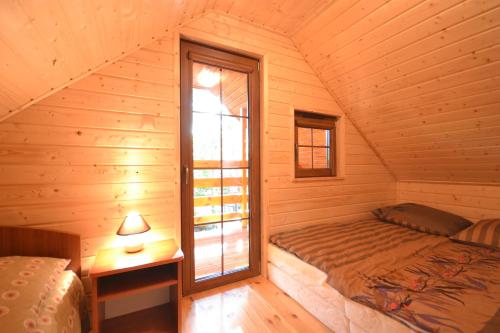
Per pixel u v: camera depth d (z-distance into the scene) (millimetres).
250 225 2266
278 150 2312
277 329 1539
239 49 2092
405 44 1787
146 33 1613
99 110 1593
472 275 1441
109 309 1639
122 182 1672
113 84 1630
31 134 1428
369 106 2473
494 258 1709
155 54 1755
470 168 2406
